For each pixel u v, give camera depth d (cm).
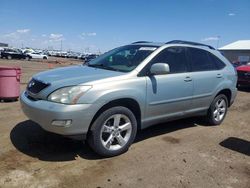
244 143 568
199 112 622
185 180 403
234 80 696
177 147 523
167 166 442
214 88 636
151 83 495
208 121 667
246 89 1405
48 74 485
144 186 380
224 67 673
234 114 816
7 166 412
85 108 413
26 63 3631
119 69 504
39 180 379
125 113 464
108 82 442
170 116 550
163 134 591
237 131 646
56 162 433
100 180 388
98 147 443
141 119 498
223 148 533
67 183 376
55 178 386
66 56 8131
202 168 443
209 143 555
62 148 484
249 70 1313
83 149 484
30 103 440
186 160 468
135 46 569
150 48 537
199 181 403
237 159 486
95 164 434
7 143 494
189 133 608
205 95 616
